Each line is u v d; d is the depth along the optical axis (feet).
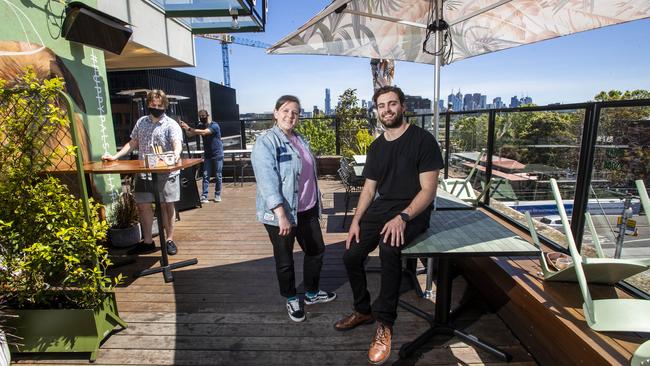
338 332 7.14
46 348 6.42
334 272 10.05
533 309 5.83
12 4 8.99
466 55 10.98
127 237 12.30
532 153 8.79
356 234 6.66
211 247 12.40
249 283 9.46
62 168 9.40
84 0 11.15
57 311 6.34
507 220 9.71
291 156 7.09
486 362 6.16
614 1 7.48
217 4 16.25
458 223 7.24
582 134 6.82
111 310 7.00
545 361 5.67
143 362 6.30
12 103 6.35
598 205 6.63
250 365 6.18
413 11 8.98
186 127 17.99
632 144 5.86
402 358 6.29
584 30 8.24
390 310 5.98
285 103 7.06
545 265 6.13
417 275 9.67
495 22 9.48
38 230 6.48
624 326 4.47
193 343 6.82
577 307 5.36
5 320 6.11
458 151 14.46
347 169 15.12
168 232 11.71
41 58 9.87
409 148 6.31
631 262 5.20
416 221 6.23
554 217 8.05
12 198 6.28
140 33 14.71
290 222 7.06
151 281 9.62
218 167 19.58
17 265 6.19
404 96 6.51
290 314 7.55
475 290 8.74
